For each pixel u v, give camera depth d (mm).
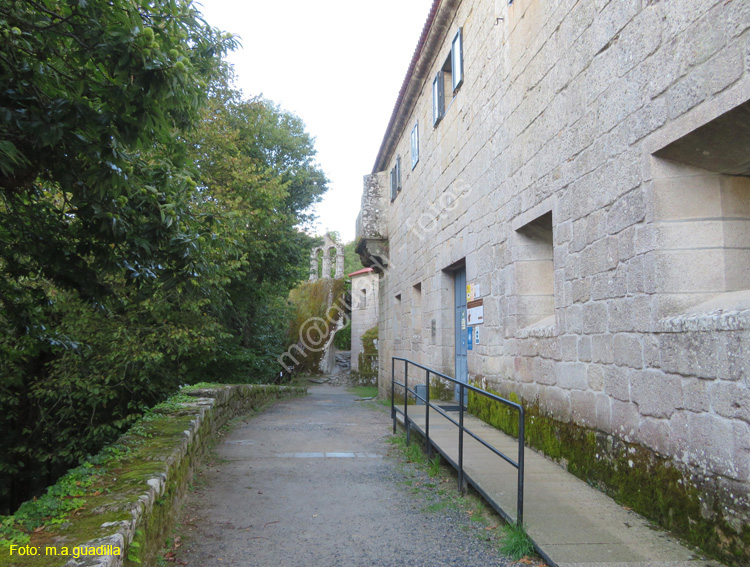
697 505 2914
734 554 2635
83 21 3068
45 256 4273
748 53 2666
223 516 3834
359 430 7852
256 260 13664
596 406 4062
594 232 4148
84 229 4070
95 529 2117
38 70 3207
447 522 3684
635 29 3637
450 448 5078
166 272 4164
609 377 3887
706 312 3010
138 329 8633
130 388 9273
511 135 5934
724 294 3219
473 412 6992
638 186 3580
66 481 2900
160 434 4410
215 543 3307
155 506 2865
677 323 3145
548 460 4762
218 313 12273
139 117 3121
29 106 3150
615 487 3713
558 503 3617
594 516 3371
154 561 2797
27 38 3191
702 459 2900
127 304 7863
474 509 3930
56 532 2086
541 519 3311
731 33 2783
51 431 8953
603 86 4043
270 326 19094
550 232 5723
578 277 4398
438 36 9047
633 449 3555
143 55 2816
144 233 4043
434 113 9492
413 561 3031
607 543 2947
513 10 5902
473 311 7223
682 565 2662
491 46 6629
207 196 10492
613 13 3906
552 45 4922
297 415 10016
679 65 3186
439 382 8922
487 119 6750
